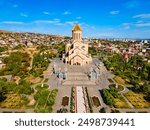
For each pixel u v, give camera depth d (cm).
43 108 10506
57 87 15212
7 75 19150
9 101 11931
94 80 17100
